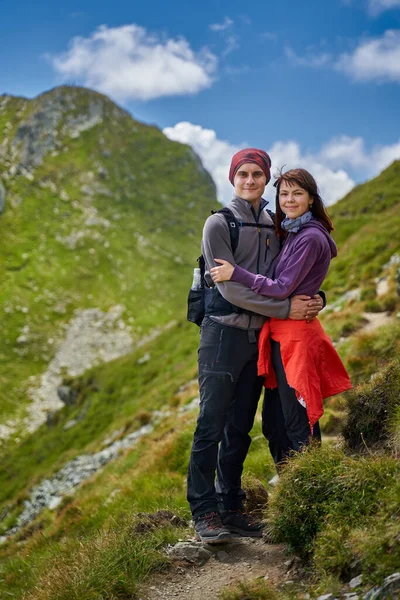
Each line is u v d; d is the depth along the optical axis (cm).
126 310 13712
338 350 1474
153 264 16162
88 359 11862
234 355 580
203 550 568
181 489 1098
